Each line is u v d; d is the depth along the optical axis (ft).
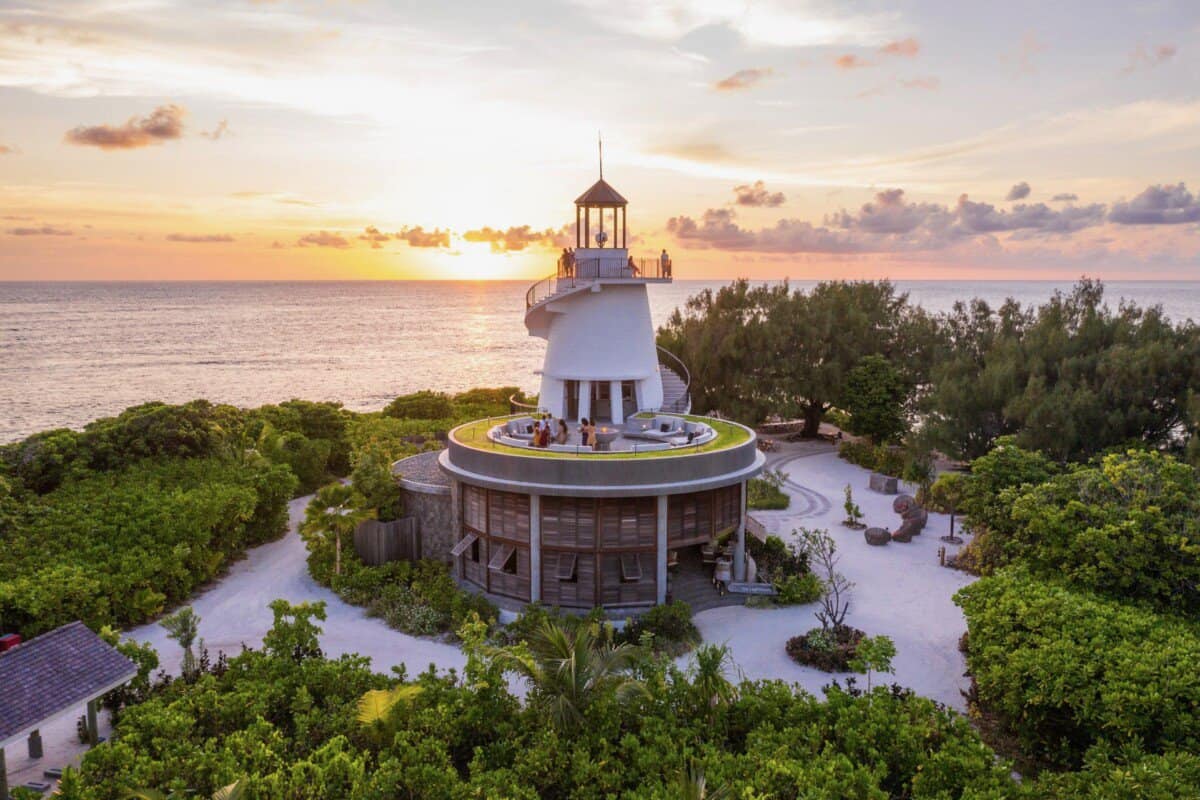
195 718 66.85
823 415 233.76
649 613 92.07
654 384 134.31
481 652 70.44
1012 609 74.38
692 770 56.08
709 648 70.03
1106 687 61.46
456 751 67.10
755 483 152.66
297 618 80.64
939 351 189.26
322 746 63.31
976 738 63.77
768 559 114.01
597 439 108.06
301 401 180.55
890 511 145.69
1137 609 77.51
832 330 197.67
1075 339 165.68
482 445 106.22
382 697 65.26
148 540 98.73
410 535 112.37
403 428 182.70
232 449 142.00
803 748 61.21
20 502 109.09
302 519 140.87
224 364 504.02
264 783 56.39
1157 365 146.10
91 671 66.28
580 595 96.58
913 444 163.22
